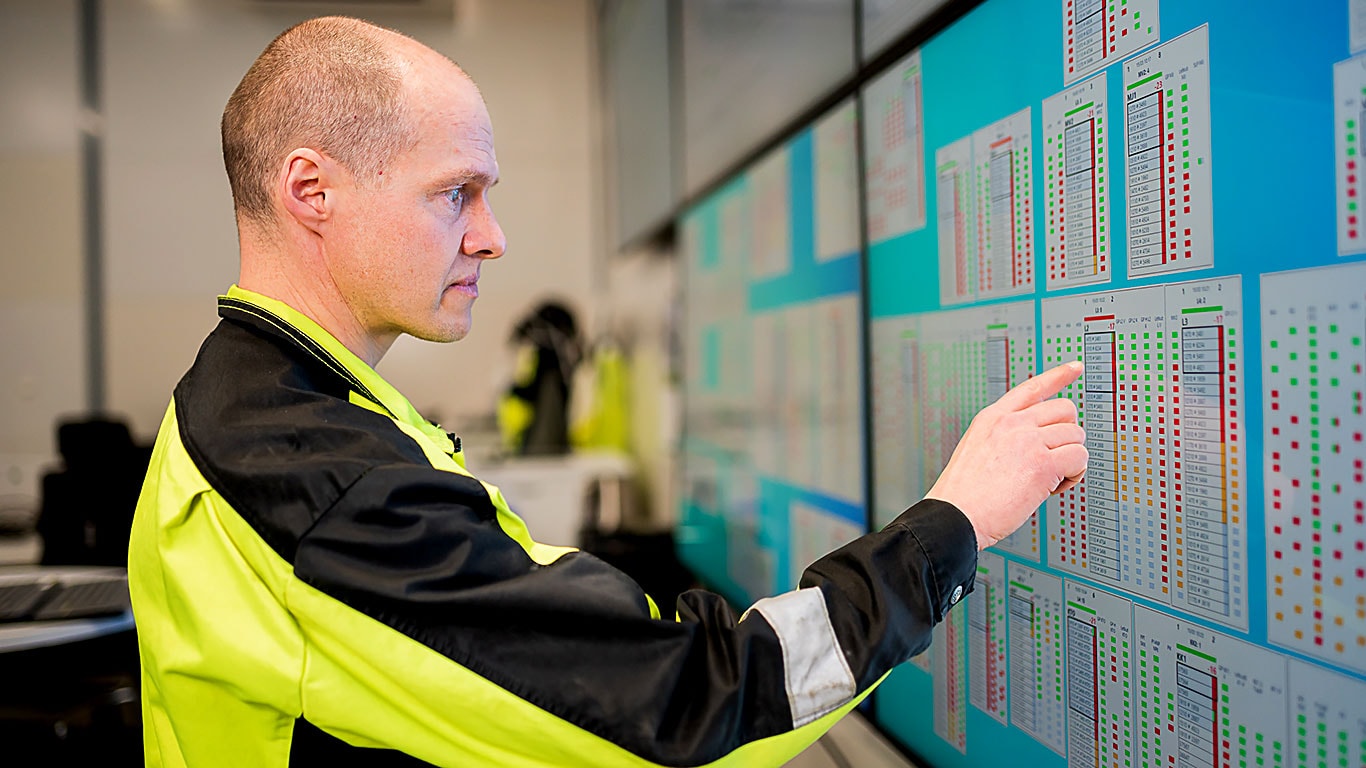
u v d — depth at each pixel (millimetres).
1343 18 555
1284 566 615
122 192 3918
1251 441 640
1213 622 683
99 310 3906
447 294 758
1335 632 576
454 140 712
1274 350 616
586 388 4043
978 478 680
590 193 4309
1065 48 833
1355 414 555
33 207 3842
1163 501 733
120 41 3893
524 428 3725
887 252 1210
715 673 589
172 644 670
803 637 604
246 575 625
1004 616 979
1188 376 700
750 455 1896
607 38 3965
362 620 595
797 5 1521
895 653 605
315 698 611
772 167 1701
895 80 1170
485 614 587
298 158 688
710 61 2117
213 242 3984
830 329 1438
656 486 3324
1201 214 679
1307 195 585
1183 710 717
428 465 666
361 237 705
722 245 2086
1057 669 887
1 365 3834
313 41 711
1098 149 793
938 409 1085
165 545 652
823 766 1381
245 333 715
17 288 3844
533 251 4297
